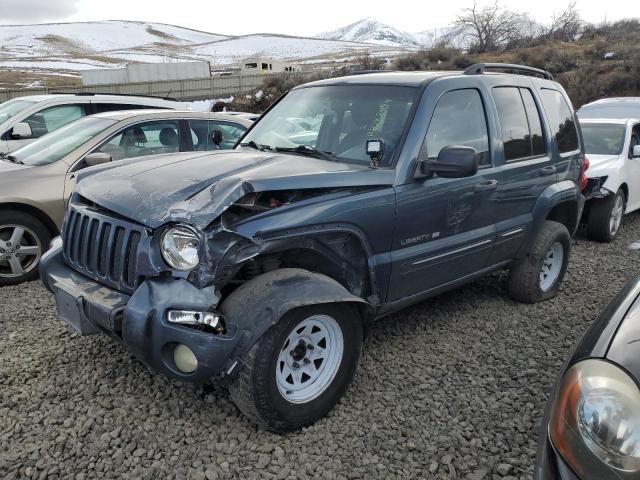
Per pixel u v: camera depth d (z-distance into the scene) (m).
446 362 4.07
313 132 4.23
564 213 5.65
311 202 3.23
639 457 1.74
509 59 41.69
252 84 41.72
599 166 7.87
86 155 6.02
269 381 2.96
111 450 2.98
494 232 4.46
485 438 3.18
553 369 4.01
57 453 2.94
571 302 5.38
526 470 2.92
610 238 7.99
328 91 4.46
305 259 3.44
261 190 3.01
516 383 3.80
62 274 3.55
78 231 3.48
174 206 2.96
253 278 3.13
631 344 1.99
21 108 9.48
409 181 3.68
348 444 3.10
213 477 2.80
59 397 3.45
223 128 7.27
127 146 6.38
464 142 4.17
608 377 1.90
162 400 3.44
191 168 3.47
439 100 3.98
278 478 2.82
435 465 2.93
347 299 3.15
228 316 2.92
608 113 11.72
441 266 4.07
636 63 31.08
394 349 4.26
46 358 3.94
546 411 2.17
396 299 3.86
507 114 4.64
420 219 3.79
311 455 3.00
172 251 2.90
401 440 3.14
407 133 3.75
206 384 3.62
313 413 3.21
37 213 5.66
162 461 2.91
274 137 4.41
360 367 3.96
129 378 3.67
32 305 4.98
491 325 4.75
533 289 5.12
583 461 1.84
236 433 3.15
